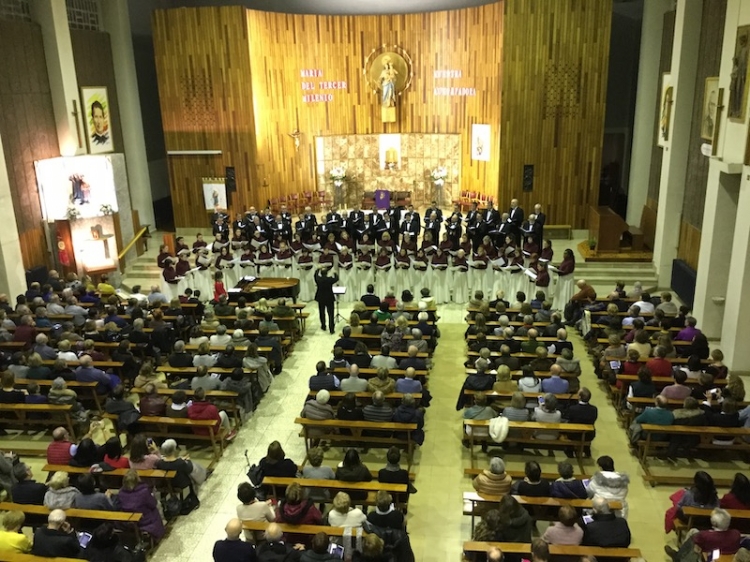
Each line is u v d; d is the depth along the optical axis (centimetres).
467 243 1678
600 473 797
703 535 694
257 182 2238
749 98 1240
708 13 1573
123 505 789
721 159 1369
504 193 2155
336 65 2347
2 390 1062
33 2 1795
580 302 1512
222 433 1052
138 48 2370
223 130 2205
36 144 1811
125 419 1002
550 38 2027
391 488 799
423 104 2369
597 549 685
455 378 1309
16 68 1731
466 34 2219
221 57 2134
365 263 1703
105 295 1619
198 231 2319
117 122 2202
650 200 2097
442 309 1675
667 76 1897
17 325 1362
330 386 1062
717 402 1007
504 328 1235
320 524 744
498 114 2161
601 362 1228
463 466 1019
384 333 1247
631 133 2394
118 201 2016
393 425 963
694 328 1249
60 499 781
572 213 2162
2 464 907
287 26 2239
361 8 2383
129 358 1207
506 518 708
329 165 2445
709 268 1431
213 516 908
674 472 993
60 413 1059
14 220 1614
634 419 1055
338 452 1066
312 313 1670
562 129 2095
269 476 837
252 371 1177
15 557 689
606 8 1997
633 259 1866
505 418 961
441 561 820
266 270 1734
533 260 1602
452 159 2392
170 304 1465
